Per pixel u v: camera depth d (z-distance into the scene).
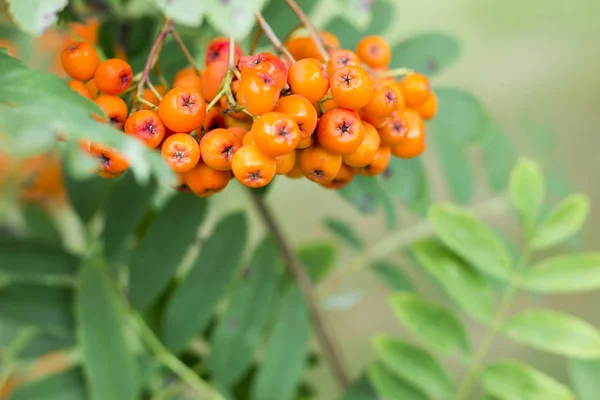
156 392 0.38
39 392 0.37
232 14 0.27
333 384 0.59
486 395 0.37
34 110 0.26
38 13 0.28
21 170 0.42
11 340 0.38
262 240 0.38
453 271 0.38
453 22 0.90
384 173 0.37
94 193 0.39
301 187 0.75
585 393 0.37
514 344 0.64
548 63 0.85
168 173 0.26
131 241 0.38
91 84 0.30
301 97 0.28
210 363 0.38
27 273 0.38
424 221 0.40
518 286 0.37
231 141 0.28
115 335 0.36
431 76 0.38
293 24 0.36
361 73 0.28
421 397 0.38
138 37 0.36
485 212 0.41
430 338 0.37
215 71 0.29
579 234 0.44
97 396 0.36
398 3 0.92
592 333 0.36
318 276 0.42
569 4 0.90
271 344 0.38
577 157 0.75
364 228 0.74
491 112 0.81
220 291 0.37
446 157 0.40
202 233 0.39
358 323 0.71
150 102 0.30
